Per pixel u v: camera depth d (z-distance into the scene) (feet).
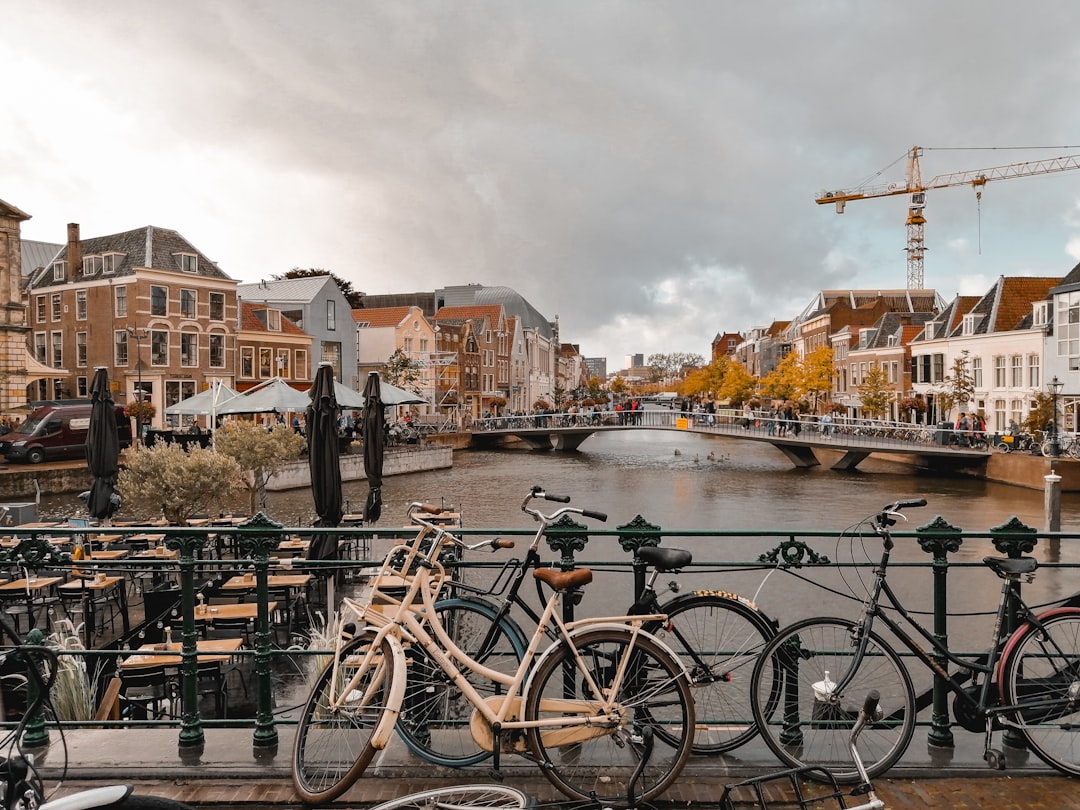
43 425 94.22
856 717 11.85
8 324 111.45
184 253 141.69
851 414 210.38
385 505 89.10
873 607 12.19
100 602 33.32
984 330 148.15
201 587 29.81
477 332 260.01
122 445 106.73
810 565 12.74
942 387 158.10
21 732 8.57
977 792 11.53
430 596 11.65
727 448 199.11
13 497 81.92
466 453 178.60
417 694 11.98
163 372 138.00
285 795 11.32
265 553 12.77
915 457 136.26
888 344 192.54
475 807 9.27
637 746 11.36
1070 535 12.53
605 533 12.39
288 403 78.18
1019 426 125.29
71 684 16.72
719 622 12.20
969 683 12.69
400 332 211.61
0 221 110.93
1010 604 12.49
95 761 12.19
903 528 74.23
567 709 11.03
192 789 11.53
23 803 7.77
